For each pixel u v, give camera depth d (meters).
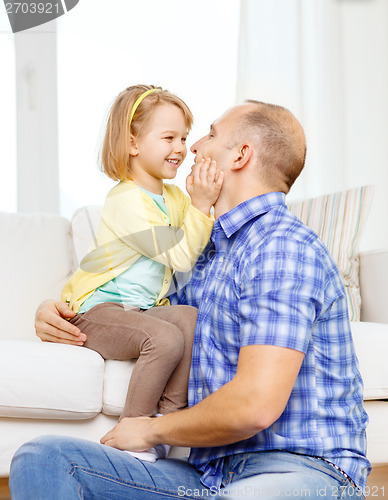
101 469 1.10
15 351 1.51
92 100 3.23
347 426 1.19
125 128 1.70
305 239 1.19
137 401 1.42
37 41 3.21
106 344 1.57
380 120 3.38
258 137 1.32
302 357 1.10
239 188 1.34
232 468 1.17
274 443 1.14
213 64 3.29
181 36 3.28
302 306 1.11
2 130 3.18
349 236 2.24
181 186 3.13
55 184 3.20
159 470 1.17
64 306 1.65
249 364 1.08
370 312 2.21
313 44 3.34
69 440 1.11
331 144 3.33
